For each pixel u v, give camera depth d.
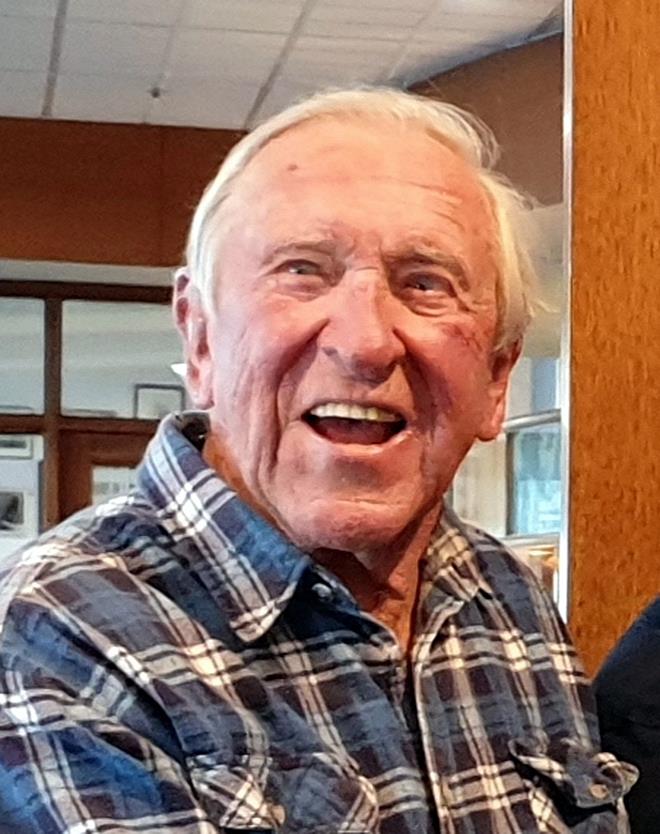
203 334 1.06
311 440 0.99
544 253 1.25
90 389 4.75
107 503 1.07
